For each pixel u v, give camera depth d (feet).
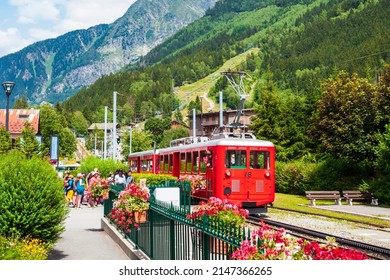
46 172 39.04
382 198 95.45
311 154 136.26
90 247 46.37
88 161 134.31
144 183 43.98
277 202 101.71
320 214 76.59
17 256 29.35
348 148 102.78
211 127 426.51
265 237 18.86
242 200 73.05
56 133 373.20
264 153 74.79
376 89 102.83
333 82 111.34
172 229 30.99
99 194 58.03
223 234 22.24
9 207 36.17
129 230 43.52
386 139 90.79
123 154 324.39
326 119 107.24
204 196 77.92
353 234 57.16
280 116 147.02
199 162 81.71
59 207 38.73
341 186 108.58
